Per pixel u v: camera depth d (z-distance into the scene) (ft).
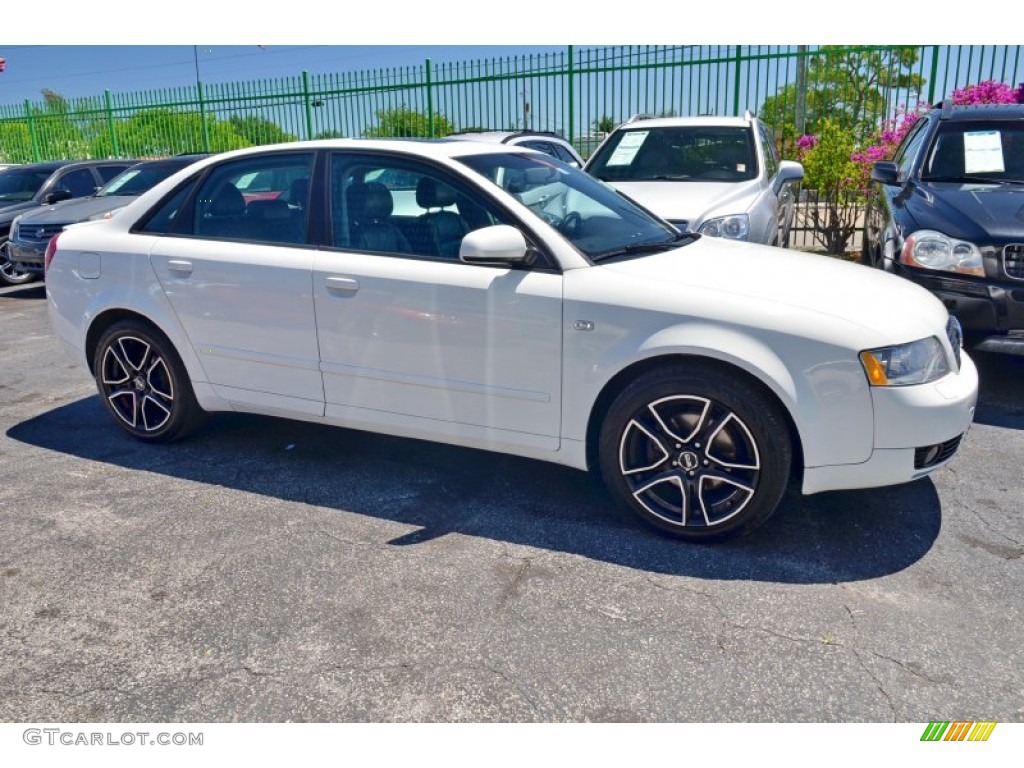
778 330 9.94
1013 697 7.88
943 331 10.78
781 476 10.25
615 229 12.46
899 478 10.11
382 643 8.86
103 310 14.39
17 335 24.86
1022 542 10.77
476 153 12.67
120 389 14.82
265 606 9.59
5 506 12.41
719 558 10.50
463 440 11.95
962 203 16.52
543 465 13.62
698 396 10.32
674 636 8.88
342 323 12.23
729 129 24.00
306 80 48.85
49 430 15.88
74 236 14.94
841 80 34.76
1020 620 9.05
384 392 12.24
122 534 11.44
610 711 7.80
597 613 9.33
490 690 8.11
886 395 9.82
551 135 32.45
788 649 8.62
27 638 9.10
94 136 62.64
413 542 11.06
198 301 13.42
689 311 10.29
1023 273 14.99
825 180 31.07
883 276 12.18
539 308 10.88
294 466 13.79
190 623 9.30
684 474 10.71
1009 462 13.34
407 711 7.86
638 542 10.95
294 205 12.91
